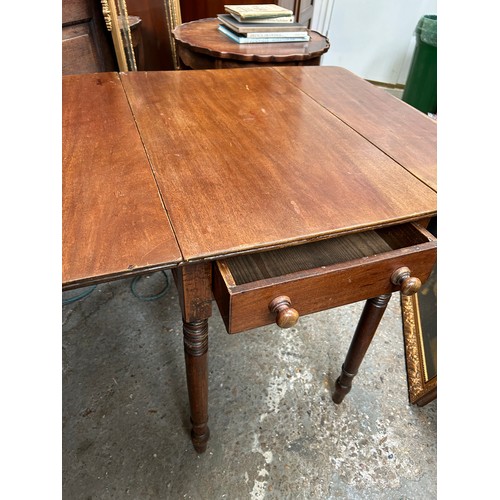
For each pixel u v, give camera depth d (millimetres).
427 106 2426
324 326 1224
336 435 963
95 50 1428
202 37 1426
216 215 551
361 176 662
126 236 502
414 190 633
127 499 833
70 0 1253
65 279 439
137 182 606
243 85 1000
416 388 1039
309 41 1475
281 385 1060
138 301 1271
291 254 669
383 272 587
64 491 838
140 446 920
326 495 859
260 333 1189
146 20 1648
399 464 918
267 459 909
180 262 479
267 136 768
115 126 764
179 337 1170
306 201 592
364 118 871
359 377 1095
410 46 2705
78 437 929
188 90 945
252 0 1899
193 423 824
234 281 557
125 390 1030
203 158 681
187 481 865
